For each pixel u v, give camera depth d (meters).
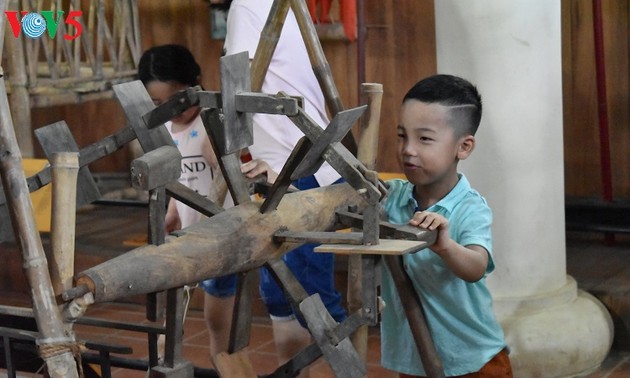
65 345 1.44
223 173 1.76
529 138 3.13
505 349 2.24
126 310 4.19
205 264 1.58
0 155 1.45
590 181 4.25
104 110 5.30
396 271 2.04
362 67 4.00
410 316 2.05
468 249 1.97
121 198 4.98
